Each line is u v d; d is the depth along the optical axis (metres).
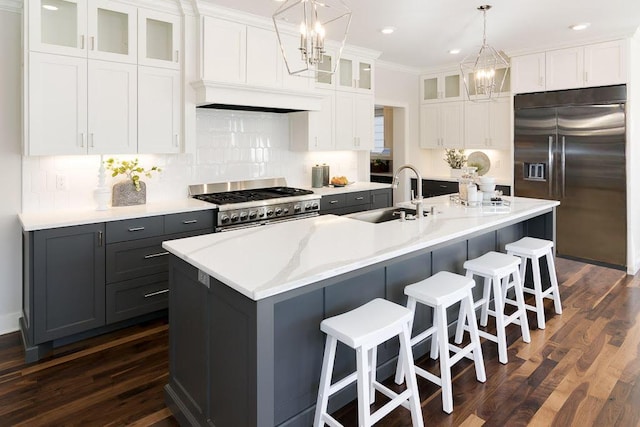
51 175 3.39
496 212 3.37
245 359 1.72
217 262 1.96
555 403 2.34
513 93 5.50
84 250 3.04
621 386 2.50
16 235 3.30
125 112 3.42
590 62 4.84
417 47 5.13
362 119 5.34
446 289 2.37
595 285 4.34
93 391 2.50
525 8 3.81
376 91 5.95
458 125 6.26
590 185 4.99
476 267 2.86
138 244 3.29
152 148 3.59
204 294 2.00
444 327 2.28
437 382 2.29
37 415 2.27
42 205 3.37
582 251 5.14
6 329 3.31
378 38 4.73
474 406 2.31
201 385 2.06
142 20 3.47
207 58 3.75
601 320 3.46
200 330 2.05
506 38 4.79
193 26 3.73
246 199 3.99
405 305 2.71
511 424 2.16
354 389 2.39
